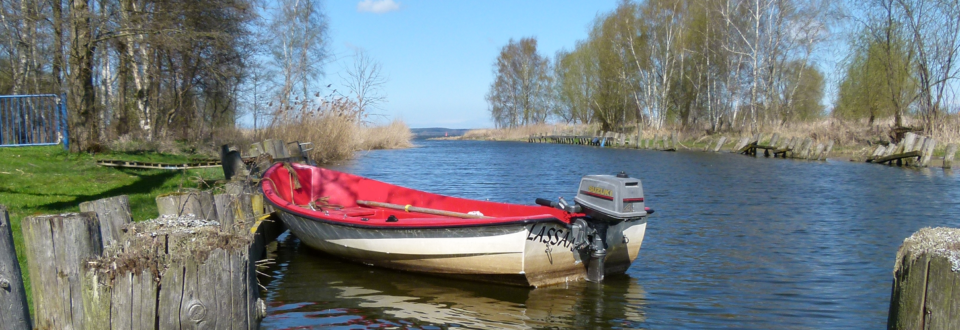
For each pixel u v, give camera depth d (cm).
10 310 305
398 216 803
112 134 1900
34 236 325
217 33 1681
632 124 5188
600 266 627
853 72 2944
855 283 625
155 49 1756
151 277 293
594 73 4978
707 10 3791
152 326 294
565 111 6450
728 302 566
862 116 2972
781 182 1562
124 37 1581
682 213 1057
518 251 582
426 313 538
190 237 307
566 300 574
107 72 2225
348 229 680
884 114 2855
